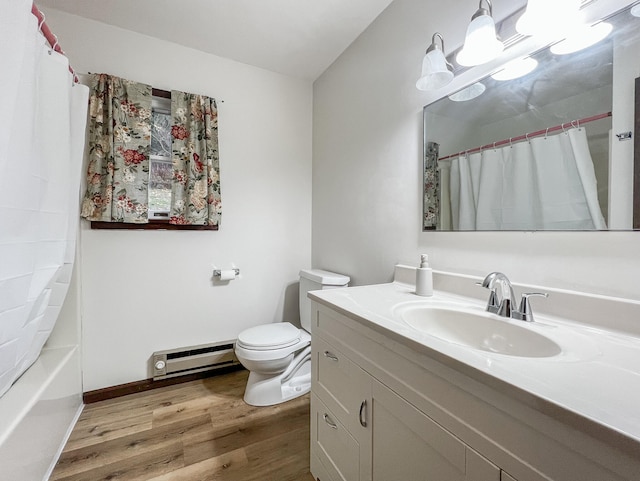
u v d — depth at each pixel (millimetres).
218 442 1385
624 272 752
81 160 1434
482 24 914
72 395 1509
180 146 1884
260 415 1595
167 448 1342
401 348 728
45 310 1233
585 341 685
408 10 1438
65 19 1637
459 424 574
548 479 432
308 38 1851
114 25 1743
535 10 781
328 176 2164
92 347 1718
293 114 2340
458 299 1104
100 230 1729
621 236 757
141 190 1773
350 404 948
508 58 1015
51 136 1129
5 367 1011
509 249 1008
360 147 1799
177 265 1945
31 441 1046
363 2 1554
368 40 1729
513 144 994
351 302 1050
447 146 1233
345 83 1955
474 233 1126
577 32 833
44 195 1099
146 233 1852
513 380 480
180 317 1961
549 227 898
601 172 790
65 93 1193
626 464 358
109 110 1677
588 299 790
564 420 404
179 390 1842
